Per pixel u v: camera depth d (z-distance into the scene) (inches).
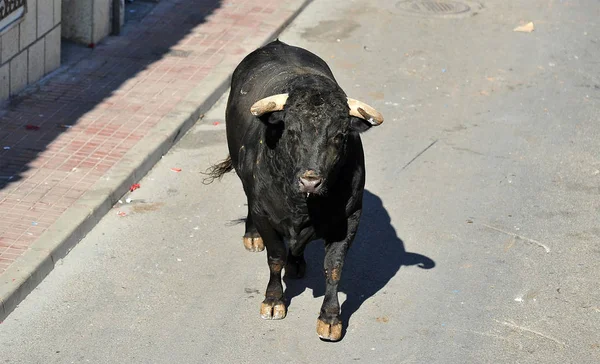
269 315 285.6
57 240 312.3
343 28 573.0
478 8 628.1
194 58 495.2
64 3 491.5
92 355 265.7
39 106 420.5
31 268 295.1
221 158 396.5
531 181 389.1
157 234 333.4
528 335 283.3
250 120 281.7
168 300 294.8
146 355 266.8
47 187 348.5
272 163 256.5
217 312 289.6
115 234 331.6
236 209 354.9
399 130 434.6
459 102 471.5
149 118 416.8
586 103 479.2
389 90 482.3
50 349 267.4
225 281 306.8
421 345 277.0
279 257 279.4
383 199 368.2
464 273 317.4
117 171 365.1
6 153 373.4
